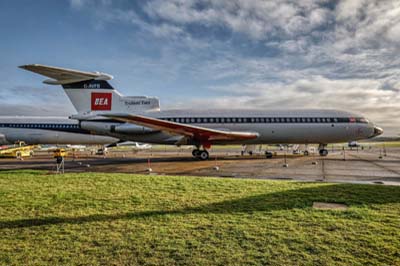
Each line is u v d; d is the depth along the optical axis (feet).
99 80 67.46
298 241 14.05
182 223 17.04
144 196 24.25
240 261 12.03
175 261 12.13
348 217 17.78
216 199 22.89
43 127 90.74
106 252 13.12
